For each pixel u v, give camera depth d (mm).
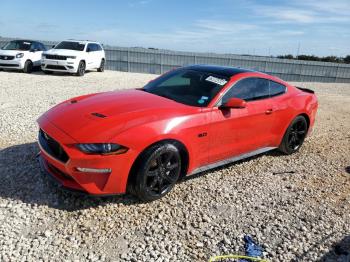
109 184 3654
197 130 4230
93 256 3129
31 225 3496
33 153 5121
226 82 4785
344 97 14258
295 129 5973
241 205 4242
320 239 3684
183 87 4910
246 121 4891
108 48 25734
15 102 8812
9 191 4043
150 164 3816
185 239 3498
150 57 25859
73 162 3508
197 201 4219
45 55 15688
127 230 3543
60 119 3967
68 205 3877
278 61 26531
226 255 3309
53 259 3053
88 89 11930
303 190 4789
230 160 4984
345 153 6488
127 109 4074
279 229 3807
